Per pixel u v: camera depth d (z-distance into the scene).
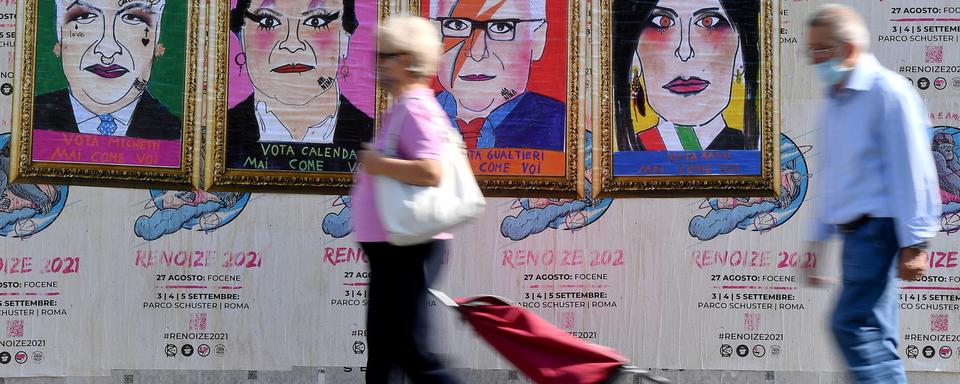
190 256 4.75
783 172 4.71
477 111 4.75
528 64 4.75
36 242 4.69
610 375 3.54
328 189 4.76
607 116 4.75
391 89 3.42
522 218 4.77
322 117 4.75
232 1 4.72
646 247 4.76
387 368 3.43
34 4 4.66
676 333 4.76
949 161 4.66
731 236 4.75
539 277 4.78
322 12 4.75
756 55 4.72
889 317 3.41
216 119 4.72
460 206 3.36
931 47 4.66
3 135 4.66
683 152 4.74
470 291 4.77
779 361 4.75
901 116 3.27
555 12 4.75
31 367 4.70
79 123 4.68
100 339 4.72
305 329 4.79
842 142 3.41
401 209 3.26
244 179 4.74
